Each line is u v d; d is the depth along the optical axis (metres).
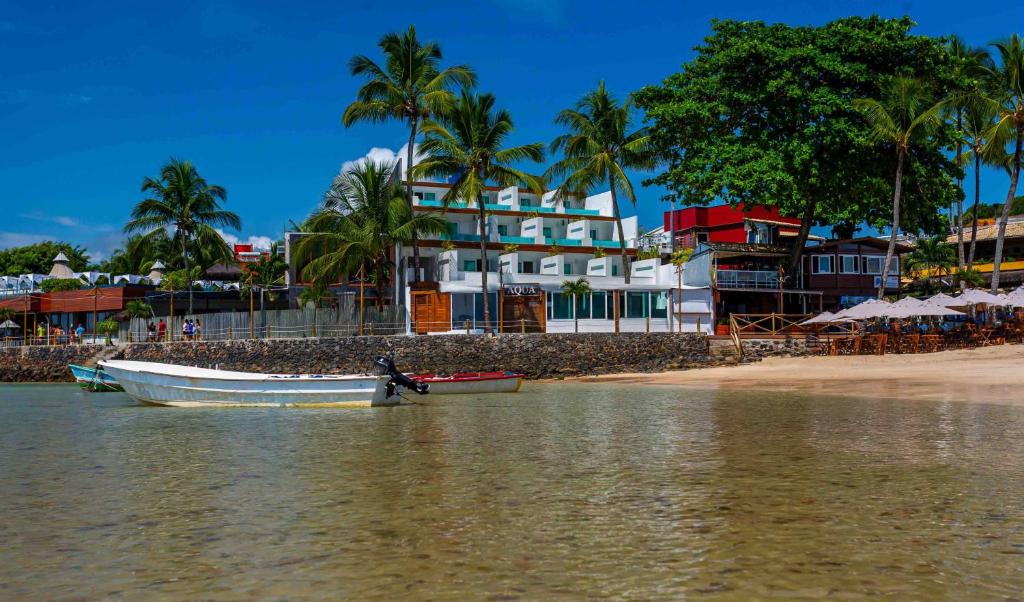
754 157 50.72
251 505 11.20
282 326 53.47
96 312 64.50
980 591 6.96
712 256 57.16
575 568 7.84
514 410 26.62
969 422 19.73
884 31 51.72
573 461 14.74
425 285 54.94
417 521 10.01
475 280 58.62
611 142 61.50
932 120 49.12
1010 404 24.20
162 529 9.85
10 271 102.06
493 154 52.72
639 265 64.38
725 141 52.62
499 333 48.81
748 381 38.28
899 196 51.84
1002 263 72.31
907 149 51.41
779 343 49.06
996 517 9.70
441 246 62.50
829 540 8.71
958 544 8.48
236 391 29.91
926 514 9.90
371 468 14.38
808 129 49.19
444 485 12.48
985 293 47.44
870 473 12.82
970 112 56.22
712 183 52.28
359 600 7.02
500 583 7.43
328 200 55.47
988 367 37.84
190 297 62.34
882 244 62.34
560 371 47.44
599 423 21.66
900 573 7.48
